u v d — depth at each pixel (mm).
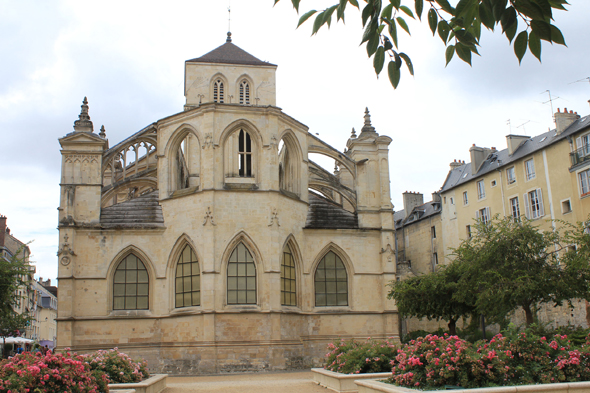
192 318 45750
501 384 20766
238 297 46125
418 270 89938
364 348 29547
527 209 67938
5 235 94562
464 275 42156
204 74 62375
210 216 46469
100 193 49500
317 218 53375
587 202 58938
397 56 8977
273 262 46812
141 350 47219
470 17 8242
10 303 41531
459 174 84062
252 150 49375
